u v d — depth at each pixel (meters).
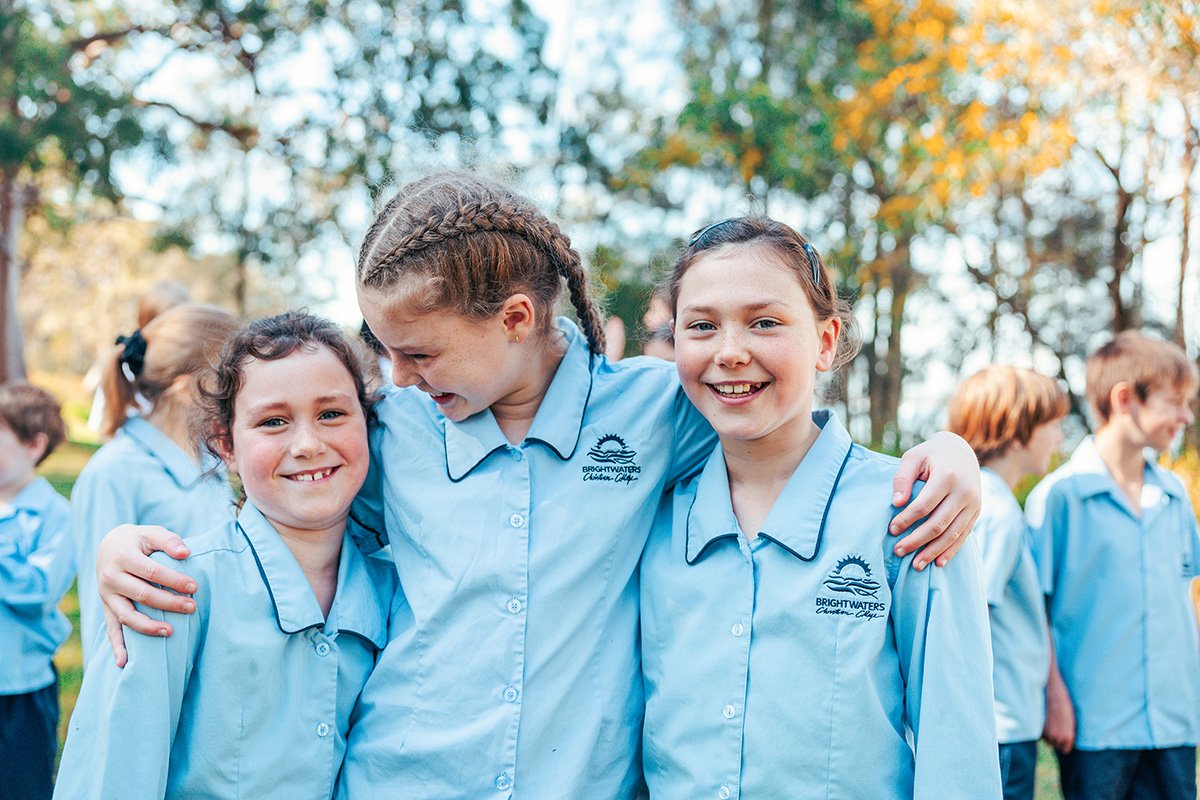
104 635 1.87
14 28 13.23
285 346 1.98
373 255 1.88
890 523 1.85
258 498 1.97
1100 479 3.51
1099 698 3.40
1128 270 15.14
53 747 3.44
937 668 1.77
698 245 1.93
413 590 1.99
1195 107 10.04
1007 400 3.46
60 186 17.47
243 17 14.47
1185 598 3.50
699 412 2.12
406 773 1.90
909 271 16.86
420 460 2.06
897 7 14.55
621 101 16.91
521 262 1.95
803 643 1.83
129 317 30.42
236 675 1.88
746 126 14.72
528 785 1.87
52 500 3.56
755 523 1.95
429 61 15.27
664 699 1.91
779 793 1.79
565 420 2.06
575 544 1.98
